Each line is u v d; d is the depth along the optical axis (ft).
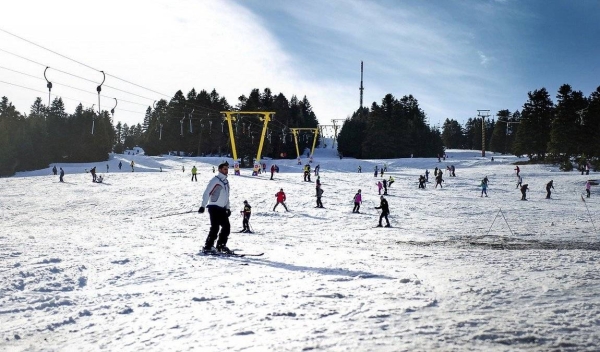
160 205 104.88
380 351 11.15
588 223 70.59
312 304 16.01
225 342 12.15
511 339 12.07
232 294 18.01
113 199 118.32
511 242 47.16
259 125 367.45
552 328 13.00
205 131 393.91
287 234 59.21
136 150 531.50
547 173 209.26
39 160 299.38
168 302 16.90
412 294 17.39
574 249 39.93
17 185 159.84
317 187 101.96
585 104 257.96
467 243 46.37
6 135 281.74
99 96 78.74
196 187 144.97
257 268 24.64
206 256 29.30
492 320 13.84
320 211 94.22
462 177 202.39
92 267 24.22
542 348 11.39
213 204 30.89
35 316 15.46
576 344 11.69
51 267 23.24
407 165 292.61
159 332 13.30
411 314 14.57
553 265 25.31
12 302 17.20
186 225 68.13
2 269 22.63
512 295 17.26
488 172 227.61
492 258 29.30
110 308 16.24
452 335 12.40
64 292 19.08
